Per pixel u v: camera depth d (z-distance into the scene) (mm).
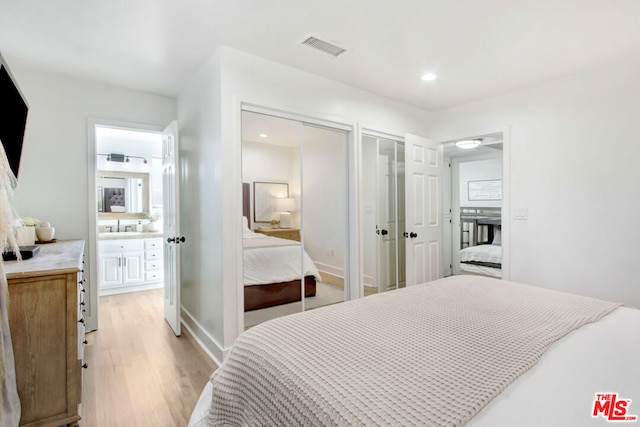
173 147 2916
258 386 1039
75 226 3006
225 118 2361
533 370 954
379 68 2721
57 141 2924
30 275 1474
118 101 3188
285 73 2662
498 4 1857
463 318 1363
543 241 3016
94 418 1773
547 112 2992
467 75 2859
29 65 2713
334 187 3133
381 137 3484
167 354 2551
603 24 2059
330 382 881
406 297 1674
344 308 1505
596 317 1383
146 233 4641
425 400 790
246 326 2686
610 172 2643
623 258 2588
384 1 1840
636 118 2518
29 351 1483
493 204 6734
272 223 2809
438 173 3883
